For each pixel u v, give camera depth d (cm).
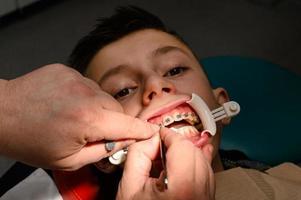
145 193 56
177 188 53
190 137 71
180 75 89
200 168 56
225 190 90
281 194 93
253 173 97
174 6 223
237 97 134
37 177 93
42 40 207
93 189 91
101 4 228
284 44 197
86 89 60
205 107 74
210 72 139
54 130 57
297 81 137
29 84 59
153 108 76
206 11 219
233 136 129
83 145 61
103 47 96
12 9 217
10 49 204
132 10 109
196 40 204
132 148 63
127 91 87
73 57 108
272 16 212
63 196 88
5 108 57
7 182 104
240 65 140
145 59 88
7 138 58
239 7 219
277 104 133
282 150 127
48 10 226
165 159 59
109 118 60
